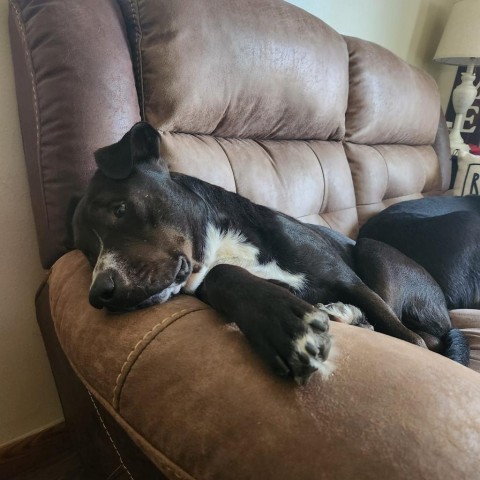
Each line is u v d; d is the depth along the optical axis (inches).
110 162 36.3
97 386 27.3
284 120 63.7
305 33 63.4
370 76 77.7
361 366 22.7
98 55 42.2
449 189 108.3
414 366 22.9
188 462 21.5
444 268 60.0
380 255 52.3
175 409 22.6
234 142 58.8
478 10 104.4
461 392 21.5
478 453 18.7
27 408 59.7
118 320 29.1
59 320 33.7
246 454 19.8
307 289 43.9
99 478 47.4
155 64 47.6
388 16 107.6
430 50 128.2
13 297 54.6
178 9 48.3
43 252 47.2
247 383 22.0
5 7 47.1
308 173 66.1
